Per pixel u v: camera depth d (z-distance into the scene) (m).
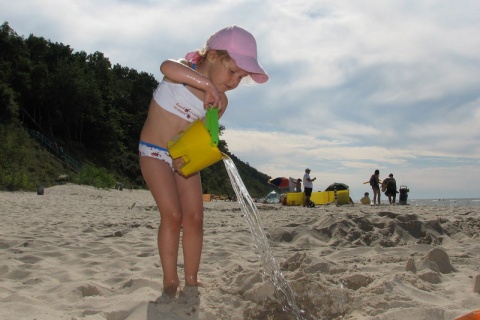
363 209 12.63
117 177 45.88
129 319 2.40
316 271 3.48
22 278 3.69
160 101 2.93
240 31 2.88
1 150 28.38
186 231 2.96
